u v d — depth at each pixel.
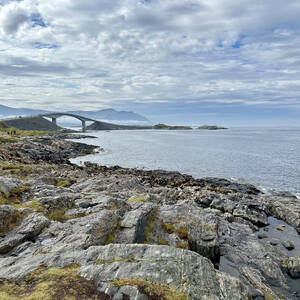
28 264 9.18
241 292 8.70
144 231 16.11
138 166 69.75
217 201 29.62
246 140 174.62
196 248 16.17
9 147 66.94
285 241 19.95
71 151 99.25
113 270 8.70
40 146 92.56
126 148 118.75
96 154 97.31
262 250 17.58
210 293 8.18
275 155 90.06
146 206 19.38
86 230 13.31
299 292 13.47
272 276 14.61
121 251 10.24
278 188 44.31
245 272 14.43
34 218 14.11
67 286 7.46
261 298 10.98
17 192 19.94
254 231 23.36
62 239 12.45
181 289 8.05
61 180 33.75
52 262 9.36
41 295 6.84
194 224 17.95
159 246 10.71
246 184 45.31
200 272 9.23
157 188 35.59
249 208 29.34
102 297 7.12
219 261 15.98
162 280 8.37
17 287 7.40
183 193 33.69
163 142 156.12
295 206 28.62
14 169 35.97
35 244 11.92
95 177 40.50
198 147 122.56
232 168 64.94
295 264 15.48
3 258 10.15
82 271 8.51
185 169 64.56
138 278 8.29
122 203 19.70
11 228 13.10
